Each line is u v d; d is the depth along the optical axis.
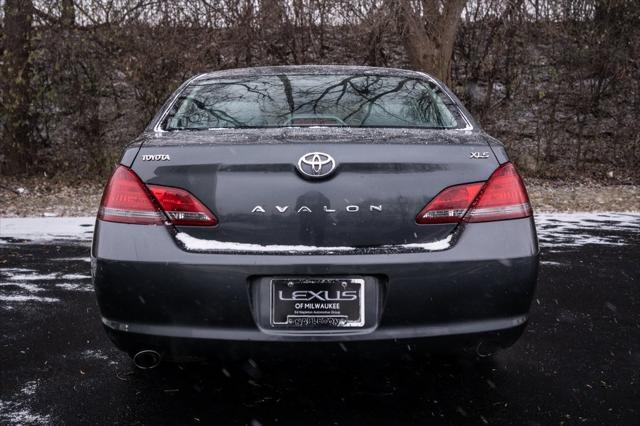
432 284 2.27
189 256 2.26
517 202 2.43
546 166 11.89
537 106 11.88
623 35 11.53
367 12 10.81
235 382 2.79
